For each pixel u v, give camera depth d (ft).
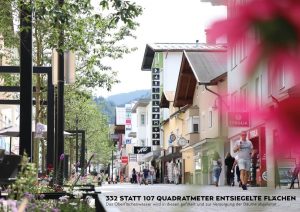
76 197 27.43
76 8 36.76
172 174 207.72
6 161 25.84
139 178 194.49
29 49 36.65
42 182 44.32
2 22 63.67
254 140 73.15
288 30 3.17
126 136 371.35
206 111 160.35
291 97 3.36
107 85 102.58
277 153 3.47
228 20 3.31
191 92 184.55
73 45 51.24
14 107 149.59
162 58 242.37
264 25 3.18
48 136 69.82
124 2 32.09
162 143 244.22
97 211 20.77
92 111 189.26
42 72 69.97
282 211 37.60
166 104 227.61
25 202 12.01
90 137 215.72
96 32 90.38
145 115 318.04
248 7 3.23
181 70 178.19
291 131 3.40
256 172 73.77
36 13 36.76
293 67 3.18
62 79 58.75
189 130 175.42
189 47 229.45
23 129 36.68
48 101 70.08
